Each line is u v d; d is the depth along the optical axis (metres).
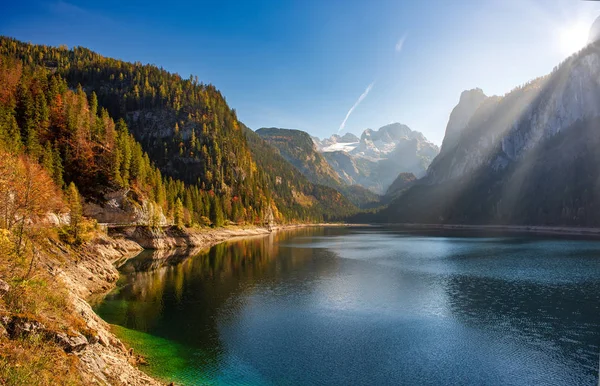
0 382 14.82
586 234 179.38
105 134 130.12
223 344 33.97
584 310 45.06
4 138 77.88
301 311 44.56
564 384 27.22
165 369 28.17
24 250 31.91
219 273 69.69
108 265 62.59
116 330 35.62
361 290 55.50
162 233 118.44
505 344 34.56
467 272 70.38
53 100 124.00
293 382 27.06
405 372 28.89
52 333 20.27
